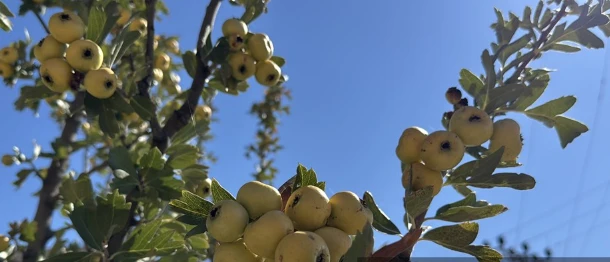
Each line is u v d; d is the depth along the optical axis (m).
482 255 0.17
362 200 0.18
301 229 0.16
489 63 0.23
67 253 0.24
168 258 0.31
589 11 0.24
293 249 0.14
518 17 0.26
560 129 0.23
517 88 0.22
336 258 0.15
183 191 0.17
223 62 0.34
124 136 0.44
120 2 0.44
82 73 0.30
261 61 0.37
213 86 0.39
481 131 0.21
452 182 0.20
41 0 0.38
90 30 0.30
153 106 0.32
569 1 0.24
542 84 0.23
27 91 0.33
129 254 0.25
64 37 0.30
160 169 0.32
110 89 0.30
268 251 0.15
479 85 0.25
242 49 0.37
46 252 0.37
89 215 0.25
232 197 0.17
